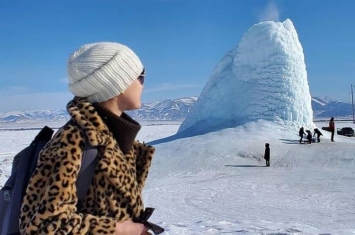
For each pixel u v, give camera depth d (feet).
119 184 5.62
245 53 122.72
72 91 5.91
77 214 5.31
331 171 75.77
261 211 46.98
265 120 111.86
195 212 46.65
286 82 115.34
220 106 122.01
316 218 42.80
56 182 5.17
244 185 64.80
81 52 5.95
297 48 121.80
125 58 5.92
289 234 24.79
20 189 5.63
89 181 5.56
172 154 90.89
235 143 95.35
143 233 5.83
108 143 5.60
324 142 100.99
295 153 88.48
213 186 64.49
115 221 5.47
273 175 73.46
